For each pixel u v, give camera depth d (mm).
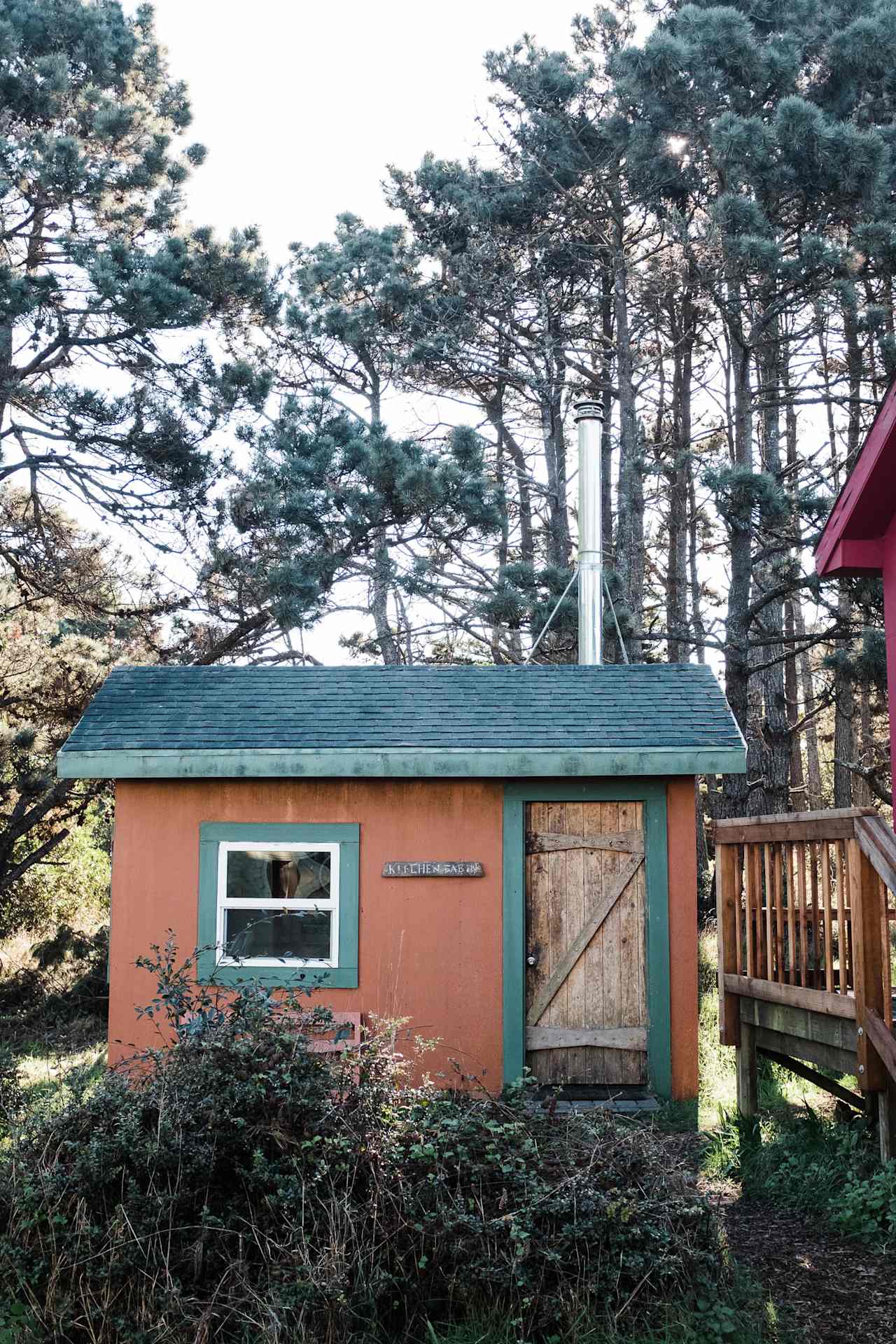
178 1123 5000
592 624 12797
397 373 21734
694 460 18188
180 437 16812
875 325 17031
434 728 9211
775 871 7773
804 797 27312
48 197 17156
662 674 10180
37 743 13719
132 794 9266
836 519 8672
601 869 9148
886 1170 6152
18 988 14078
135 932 9133
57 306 16875
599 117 19453
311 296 21359
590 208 20172
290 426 18047
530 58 19984
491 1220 4816
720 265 17516
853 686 20797
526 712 9484
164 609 17734
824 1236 5898
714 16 16875
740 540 17734
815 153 16141
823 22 18078
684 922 9039
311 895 9156
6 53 17375
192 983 8977
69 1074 8938
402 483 16453
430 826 9164
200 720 9445
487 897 9086
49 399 16562
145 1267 4770
